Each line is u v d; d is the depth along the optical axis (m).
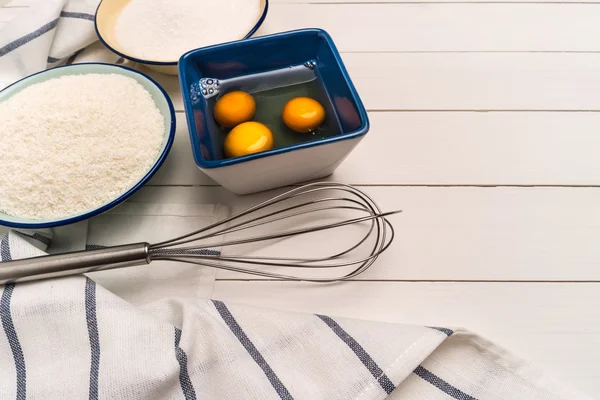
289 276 0.43
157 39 0.61
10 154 0.45
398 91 0.60
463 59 0.63
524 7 0.70
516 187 0.50
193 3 0.62
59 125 0.46
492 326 0.41
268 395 0.34
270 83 0.54
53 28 0.61
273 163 0.41
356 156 0.53
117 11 0.65
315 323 0.37
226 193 0.50
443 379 0.36
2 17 0.70
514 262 0.44
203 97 0.51
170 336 0.36
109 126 0.47
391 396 0.36
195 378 0.35
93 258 0.38
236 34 0.61
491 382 0.36
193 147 0.39
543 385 0.35
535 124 0.56
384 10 0.70
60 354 0.36
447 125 0.56
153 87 0.52
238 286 0.43
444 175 0.51
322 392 0.34
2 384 0.35
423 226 0.47
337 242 0.46
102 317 0.36
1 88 0.60
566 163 0.52
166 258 0.40
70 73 0.55
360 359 0.35
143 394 0.33
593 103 0.58
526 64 0.62
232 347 0.36
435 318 0.41
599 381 0.38
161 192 0.50
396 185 0.50
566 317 0.41
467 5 0.71
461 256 0.45
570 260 0.45
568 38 0.66
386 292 0.43
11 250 0.40
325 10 0.70
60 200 0.44
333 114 0.49
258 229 0.47
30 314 0.36
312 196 0.49
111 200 0.44
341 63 0.46
